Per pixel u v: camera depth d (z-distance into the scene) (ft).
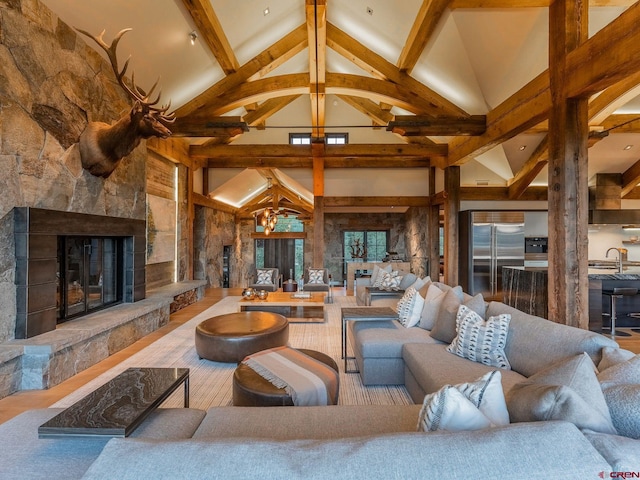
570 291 10.31
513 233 23.48
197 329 12.16
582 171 10.46
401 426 5.08
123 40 12.98
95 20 11.64
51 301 10.41
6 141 9.09
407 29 14.70
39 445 4.69
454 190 23.35
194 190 26.53
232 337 11.35
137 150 15.43
